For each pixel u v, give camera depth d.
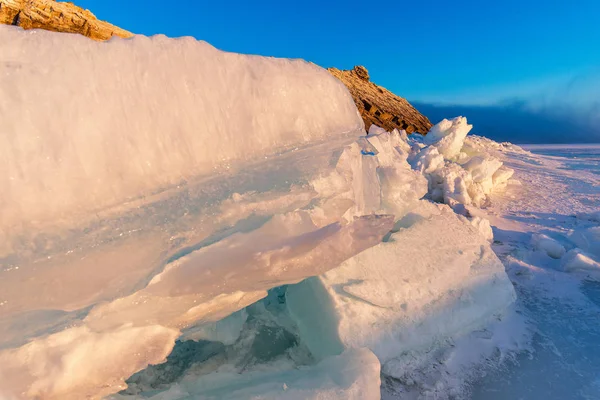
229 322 2.70
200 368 2.49
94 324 1.62
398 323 2.89
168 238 1.95
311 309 2.82
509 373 3.00
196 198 2.20
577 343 3.45
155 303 1.80
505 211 8.15
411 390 2.71
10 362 1.42
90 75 2.01
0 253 1.69
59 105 1.89
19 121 1.79
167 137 2.26
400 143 10.16
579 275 4.89
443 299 3.23
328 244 2.32
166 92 2.28
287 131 2.86
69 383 1.51
